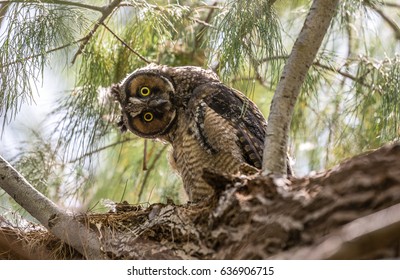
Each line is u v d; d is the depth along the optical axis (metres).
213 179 6.63
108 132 9.37
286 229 5.87
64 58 8.98
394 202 5.62
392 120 8.43
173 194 9.84
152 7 8.74
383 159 5.95
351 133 9.13
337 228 5.68
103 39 9.07
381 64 8.82
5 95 7.81
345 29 9.49
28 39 7.79
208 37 8.70
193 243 6.57
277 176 6.43
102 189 9.93
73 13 8.14
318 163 9.41
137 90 8.89
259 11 7.67
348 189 5.85
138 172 10.00
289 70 6.85
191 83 8.74
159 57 9.79
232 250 6.19
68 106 9.17
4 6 8.08
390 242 5.24
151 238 6.79
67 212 7.26
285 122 6.79
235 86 9.16
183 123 8.55
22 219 8.02
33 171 9.01
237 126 8.17
